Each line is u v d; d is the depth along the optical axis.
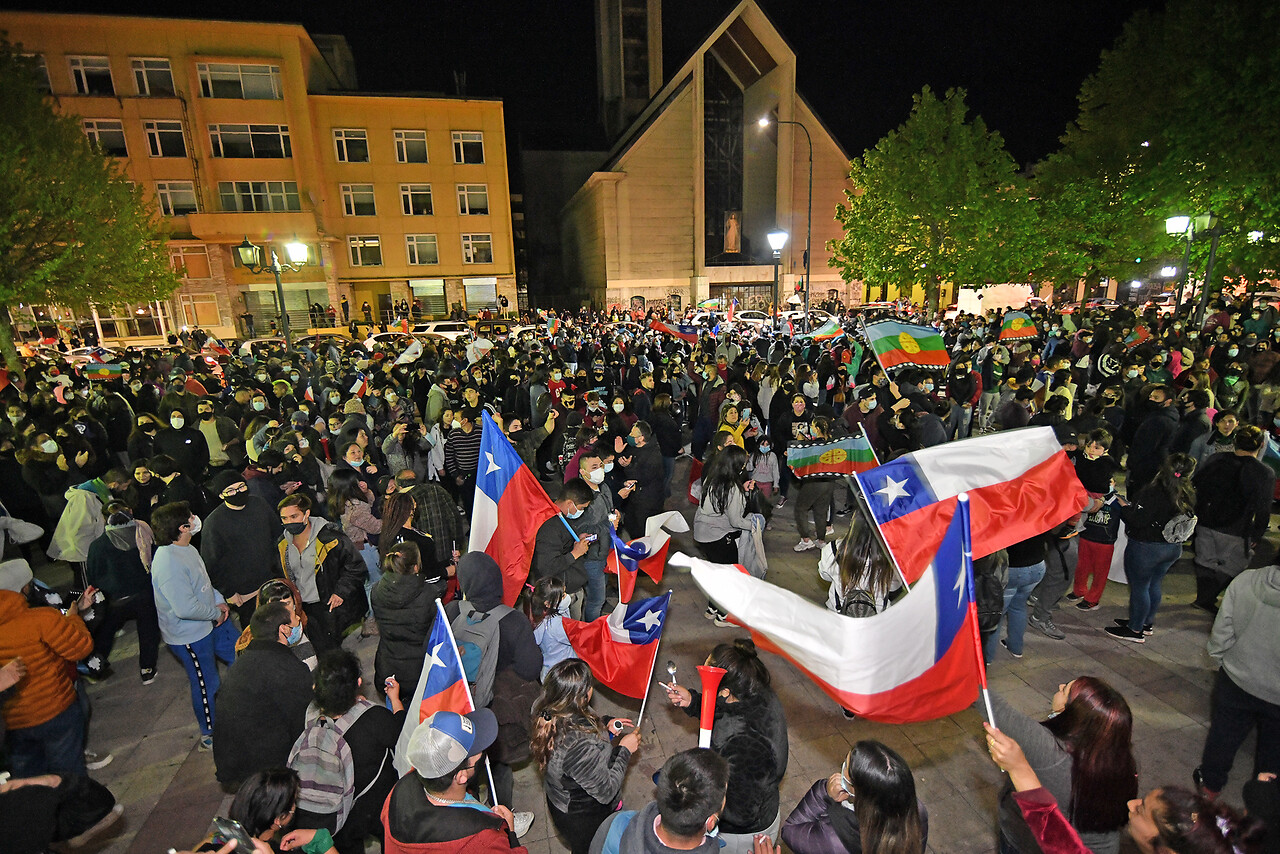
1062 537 5.34
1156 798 2.04
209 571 5.00
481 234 37.44
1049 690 4.90
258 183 32.56
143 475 6.48
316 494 7.27
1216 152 14.87
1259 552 6.52
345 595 5.08
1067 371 9.54
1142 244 19.61
